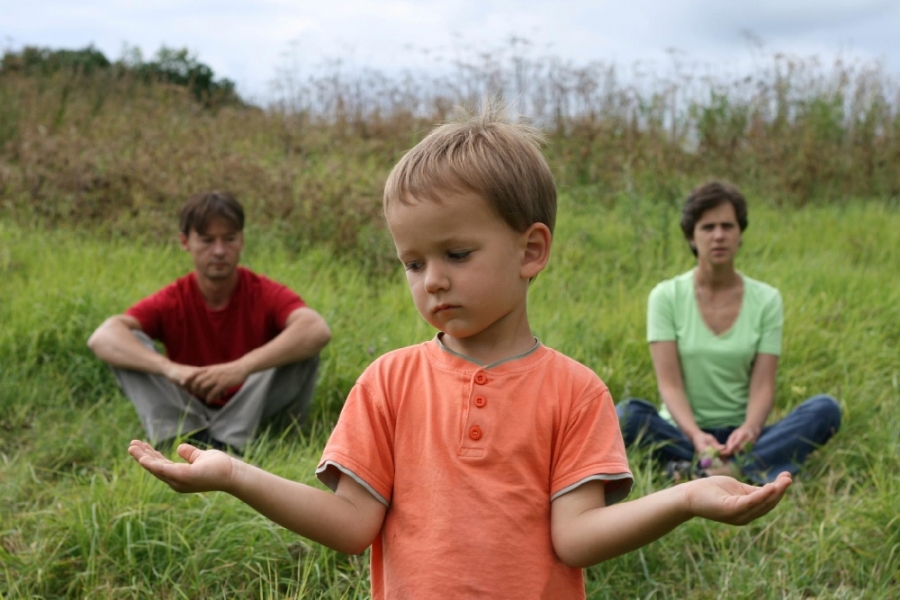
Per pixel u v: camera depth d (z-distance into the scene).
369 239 6.53
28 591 2.75
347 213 6.73
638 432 3.89
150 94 11.29
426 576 1.61
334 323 4.96
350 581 2.82
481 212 1.60
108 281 5.45
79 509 3.02
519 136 1.72
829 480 3.68
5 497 3.38
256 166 7.48
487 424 1.66
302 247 6.50
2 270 5.63
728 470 3.71
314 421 4.25
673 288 4.22
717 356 4.08
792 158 9.55
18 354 4.72
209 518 3.05
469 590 1.59
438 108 10.20
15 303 5.02
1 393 4.37
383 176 7.77
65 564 2.89
